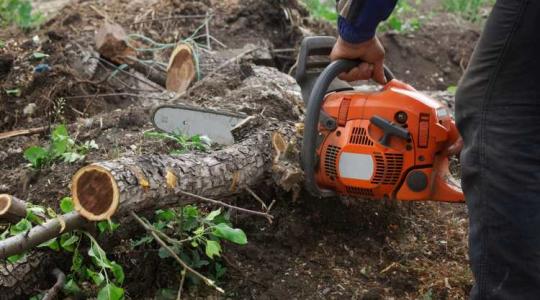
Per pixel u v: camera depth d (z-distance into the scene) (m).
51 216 2.68
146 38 4.96
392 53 5.83
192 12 5.38
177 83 4.56
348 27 2.56
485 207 2.21
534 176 2.14
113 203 2.46
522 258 2.16
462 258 3.16
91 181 2.49
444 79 5.77
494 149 2.18
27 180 3.15
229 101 3.70
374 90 2.93
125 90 4.65
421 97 2.79
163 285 2.90
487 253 2.23
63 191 3.02
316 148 2.88
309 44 2.92
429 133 2.72
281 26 5.39
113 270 2.58
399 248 3.19
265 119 3.24
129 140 3.51
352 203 3.26
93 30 4.98
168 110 3.31
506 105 2.16
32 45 4.75
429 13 6.59
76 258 2.68
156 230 2.65
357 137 2.79
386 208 3.32
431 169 2.77
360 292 2.93
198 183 2.77
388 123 2.74
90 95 4.42
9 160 3.62
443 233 3.31
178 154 2.85
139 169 2.55
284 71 5.23
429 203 3.50
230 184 2.90
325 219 3.22
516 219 2.15
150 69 4.77
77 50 4.70
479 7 6.66
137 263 2.89
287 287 2.94
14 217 2.60
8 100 4.32
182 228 2.83
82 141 3.60
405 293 2.96
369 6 2.44
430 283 2.99
